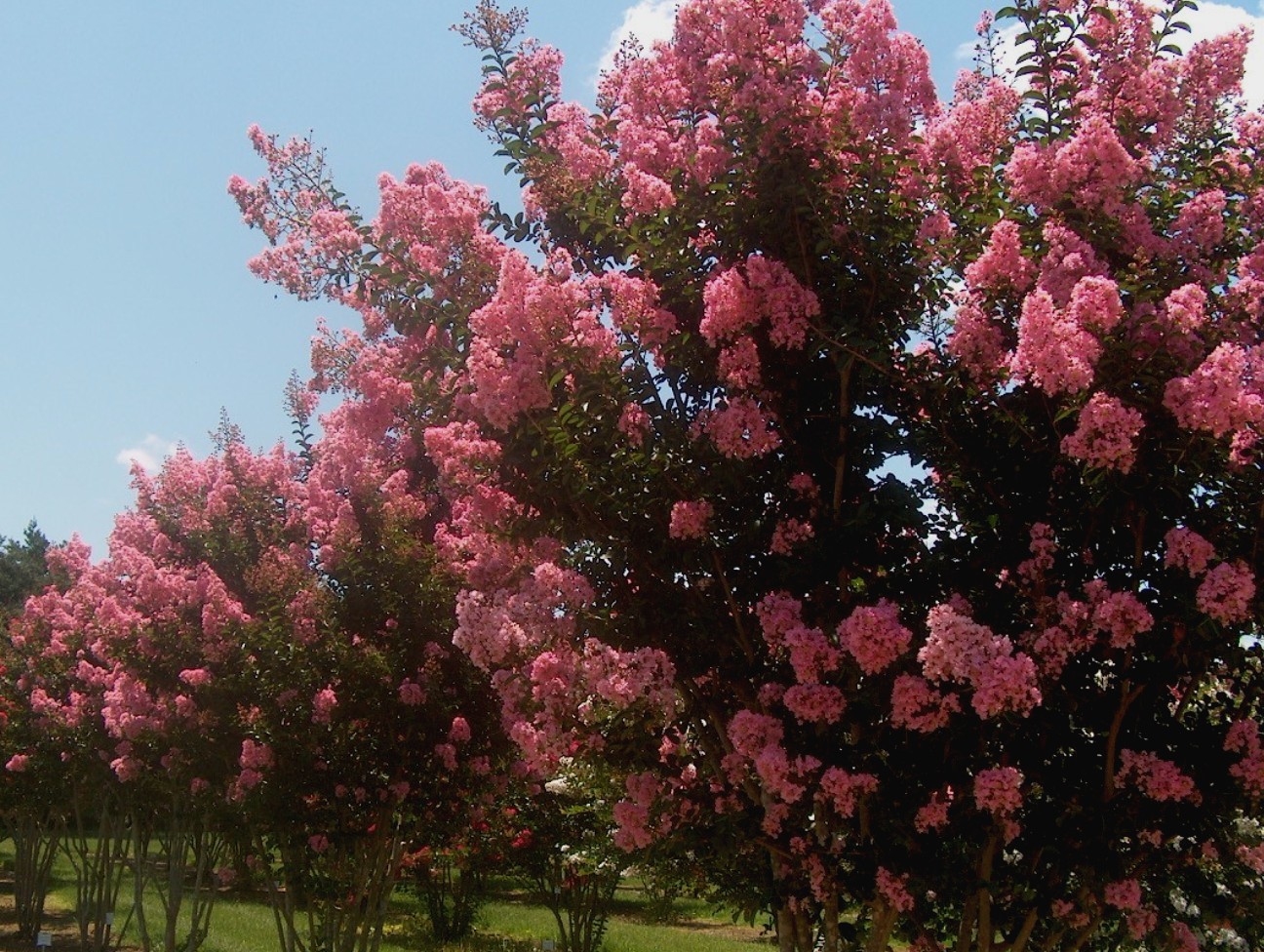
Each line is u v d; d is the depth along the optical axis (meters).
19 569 34.97
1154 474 3.31
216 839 12.08
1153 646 3.51
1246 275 3.61
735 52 4.00
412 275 4.80
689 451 3.88
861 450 3.85
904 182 3.90
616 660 3.96
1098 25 3.91
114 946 13.23
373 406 5.39
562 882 10.52
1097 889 3.44
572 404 3.79
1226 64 4.09
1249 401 3.07
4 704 13.37
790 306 3.75
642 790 4.03
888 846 3.57
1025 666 3.10
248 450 9.01
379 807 7.37
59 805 13.67
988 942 3.63
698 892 5.30
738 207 3.88
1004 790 3.30
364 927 7.78
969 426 3.81
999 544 3.71
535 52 4.98
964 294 3.86
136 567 9.27
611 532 4.09
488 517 4.75
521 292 4.00
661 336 3.97
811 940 3.99
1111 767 3.52
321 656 7.28
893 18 3.93
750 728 3.65
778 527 3.77
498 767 7.38
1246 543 3.42
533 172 4.40
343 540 7.31
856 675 3.58
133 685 8.88
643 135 4.26
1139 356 3.29
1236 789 3.42
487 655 4.25
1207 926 4.61
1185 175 3.94
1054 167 3.65
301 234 5.54
